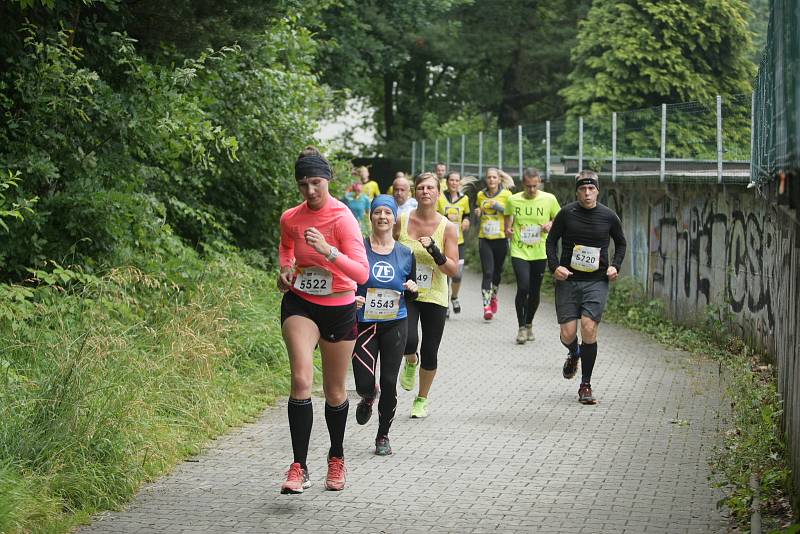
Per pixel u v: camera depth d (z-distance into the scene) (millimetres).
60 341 9680
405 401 12117
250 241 19062
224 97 16641
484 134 34469
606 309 20031
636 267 20656
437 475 8984
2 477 7398
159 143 13898
